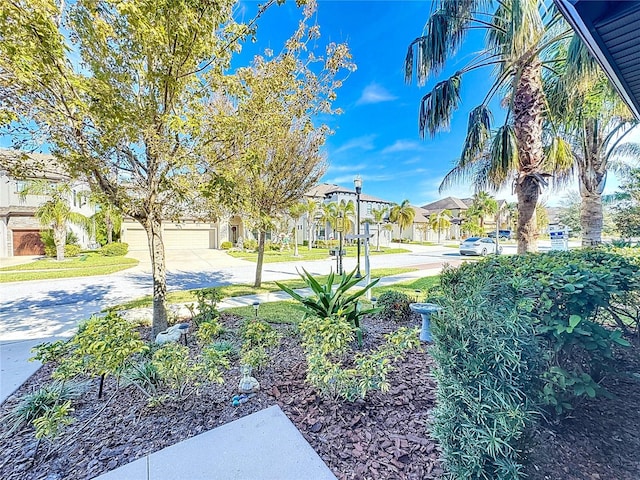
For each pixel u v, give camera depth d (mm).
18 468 1929
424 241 37094
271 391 2816
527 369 1805
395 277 10125
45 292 8273
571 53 4297
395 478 1784
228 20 3439
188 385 2756
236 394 2766
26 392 2969
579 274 2131
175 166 3598
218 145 3914
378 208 34156
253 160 3934
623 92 3316
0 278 10273
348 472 1843
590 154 7129
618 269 2689
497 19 5301
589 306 2148
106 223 20156
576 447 1930
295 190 7891
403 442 2086
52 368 3527
